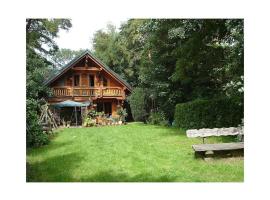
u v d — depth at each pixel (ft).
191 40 52.39
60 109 93.56
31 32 87.71
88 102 94.07
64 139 53.62
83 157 38.37
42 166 34.22
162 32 65.46
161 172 31.12
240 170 30.53
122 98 100.01
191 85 73.67
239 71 43.73
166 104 81.71
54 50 102.53
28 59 84.58
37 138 46.50
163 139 51.39
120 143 48.32
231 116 54.95
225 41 48.03
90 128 73.77
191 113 61.72
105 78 99.91
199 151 35.68
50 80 89.76
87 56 93.81
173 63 78.07
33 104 48.29
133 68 114.42
